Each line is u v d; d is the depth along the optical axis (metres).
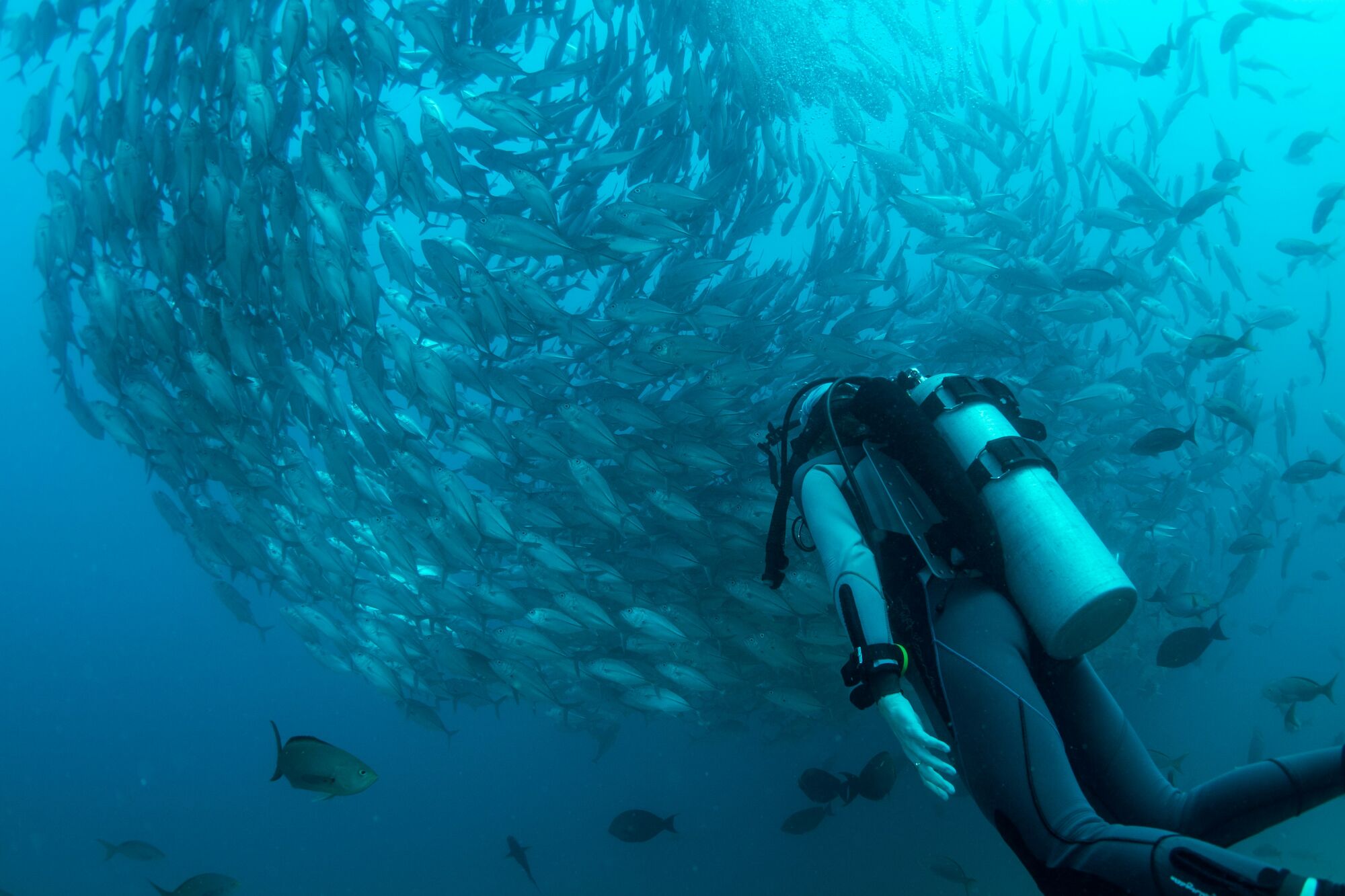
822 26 9.53
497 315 6.58
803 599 7.02
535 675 7.71
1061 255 10.17
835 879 11.70
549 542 6.90
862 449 1.68
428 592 8.38
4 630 54.47
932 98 10.82
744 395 7.96
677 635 6.62
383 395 7.11
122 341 7.61
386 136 6.21
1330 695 6.35
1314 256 9.98
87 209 7.14
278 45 6.91
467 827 22.64
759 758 15.49
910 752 1.26
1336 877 8.97
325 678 41.97
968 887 7.20
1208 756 13.12
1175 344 9.46
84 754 43.91
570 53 8.63
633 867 15.27
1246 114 38.69
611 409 7.16
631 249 6.88
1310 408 28.78
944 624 1.47
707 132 8.14
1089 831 1.19
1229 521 16.08
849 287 7.93
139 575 58.88
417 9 6.35
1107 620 1.41
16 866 27.61
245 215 6.47
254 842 26.64
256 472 8.17
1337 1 31.47
